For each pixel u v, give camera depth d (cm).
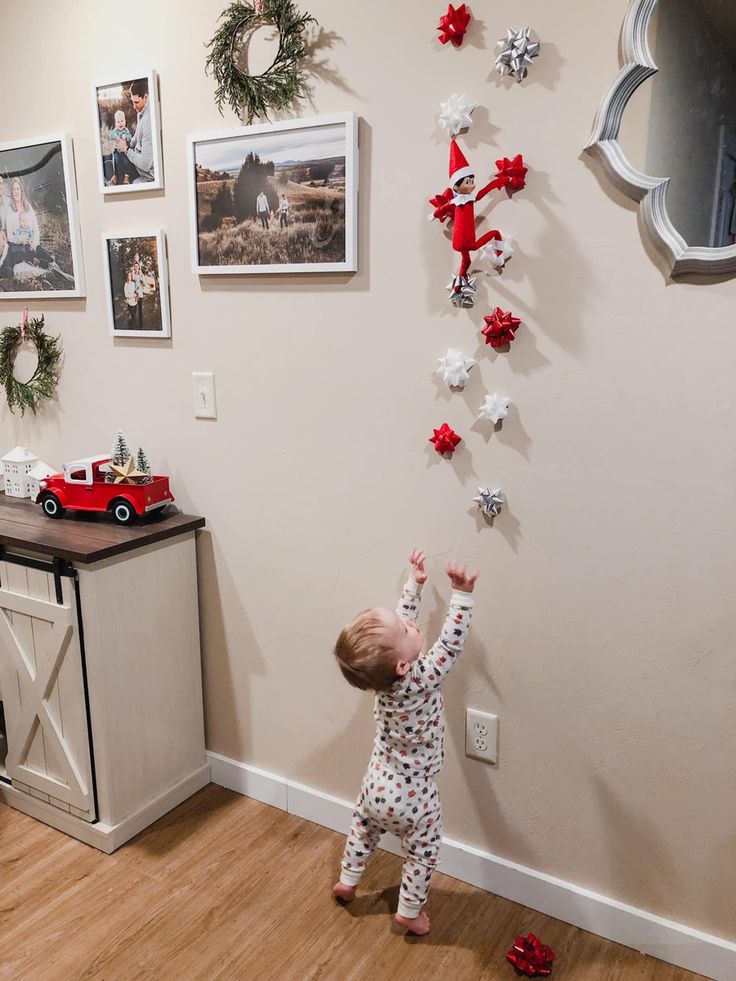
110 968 162
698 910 161
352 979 160
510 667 173
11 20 217
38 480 229
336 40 167
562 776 171
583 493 157
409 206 166
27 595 196
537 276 154
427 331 169
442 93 157
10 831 207
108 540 190
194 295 201
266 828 208
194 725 222
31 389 238
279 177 178
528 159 150
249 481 203
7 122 227
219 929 173
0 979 159
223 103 185
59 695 197
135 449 223
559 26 143
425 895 168
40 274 229
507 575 169
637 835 165
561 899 175
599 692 164
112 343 220
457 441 168
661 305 143
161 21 191
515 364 159
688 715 155
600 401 152
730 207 134
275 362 192
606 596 159
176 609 210
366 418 181
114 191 206
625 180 139
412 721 163
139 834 205
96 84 201
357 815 176
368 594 190
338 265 174
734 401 140
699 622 151
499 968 162
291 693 209
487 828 184
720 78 131
